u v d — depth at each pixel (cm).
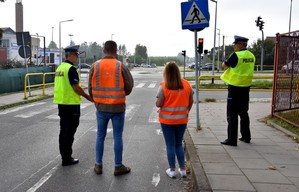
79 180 515
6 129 902
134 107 1372
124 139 795
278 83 952
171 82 509
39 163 598
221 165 538
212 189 434
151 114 1182
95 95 533
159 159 631
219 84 2420
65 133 581
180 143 531
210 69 6256
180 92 512
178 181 514
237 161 561
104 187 488
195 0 791
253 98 1738
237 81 663
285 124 859
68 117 581
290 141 712
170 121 512
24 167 575
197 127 830
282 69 948
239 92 668
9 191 470
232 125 668
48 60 5972
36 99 1623
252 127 871
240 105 675
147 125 973
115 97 524
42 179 518
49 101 1616
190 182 510
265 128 858
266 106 1334
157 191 474
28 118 1086
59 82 580
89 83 539
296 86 978
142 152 680
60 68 585
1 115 1151
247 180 469
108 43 538
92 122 1010
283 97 966
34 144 736
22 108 1338
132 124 987
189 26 806
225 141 680
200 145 672
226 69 685
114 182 507
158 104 514
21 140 773
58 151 679
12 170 559
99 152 543
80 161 612
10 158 628
